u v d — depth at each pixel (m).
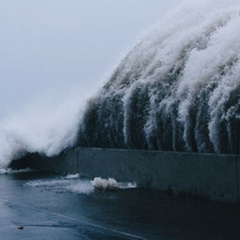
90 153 13.59
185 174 9.52
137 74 12.84
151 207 8.50
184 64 10.68
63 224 7.46
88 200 9.64
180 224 7.01
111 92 13.36
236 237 6.11
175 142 10.34
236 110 8.44
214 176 8.75
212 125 8.96
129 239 6.32
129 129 11.99
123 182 11.80
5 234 6.94
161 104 10.76
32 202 9.73
